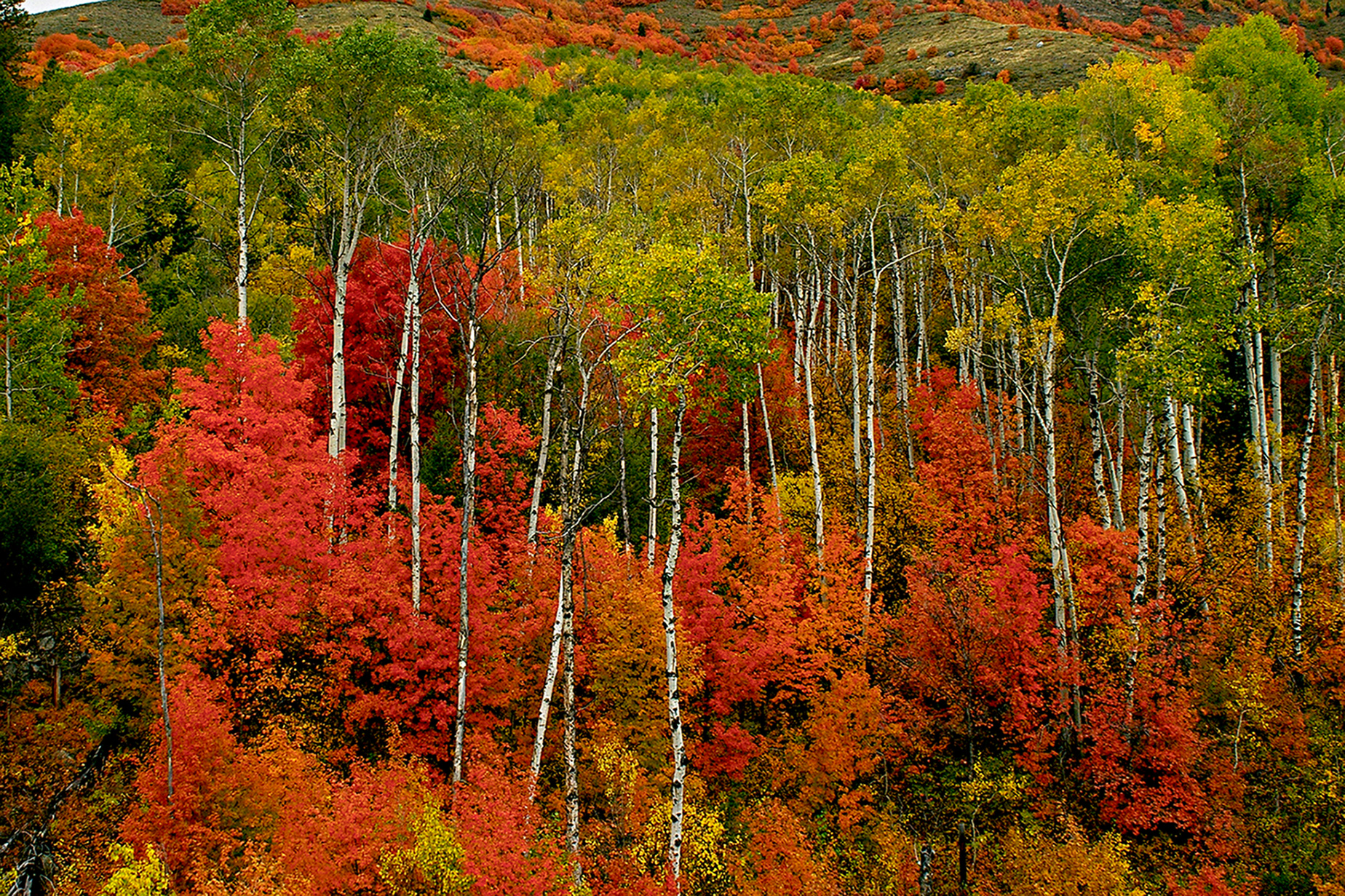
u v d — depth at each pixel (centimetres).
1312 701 2228
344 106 2536
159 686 1823
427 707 1972
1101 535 2244
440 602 2061
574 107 5791
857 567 2664
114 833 1695
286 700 1936
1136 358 2186
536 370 2808
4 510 1947
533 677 2131
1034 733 2225
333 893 1556
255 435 2180
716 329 1797
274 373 2344
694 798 2052
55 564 2062
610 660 2091
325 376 2794
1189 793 1994
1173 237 2194
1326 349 2656
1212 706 2233
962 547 2575
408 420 2827
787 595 2314
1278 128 2902
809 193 2947
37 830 1705
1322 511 2778
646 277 1789
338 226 2986
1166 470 2936
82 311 2828
